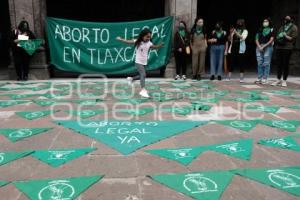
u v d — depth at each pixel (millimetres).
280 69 9281
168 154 3867
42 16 10289
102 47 10742
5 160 3670
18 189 2988
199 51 10359
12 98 7215
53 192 2918
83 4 16000
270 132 4809
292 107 6441
